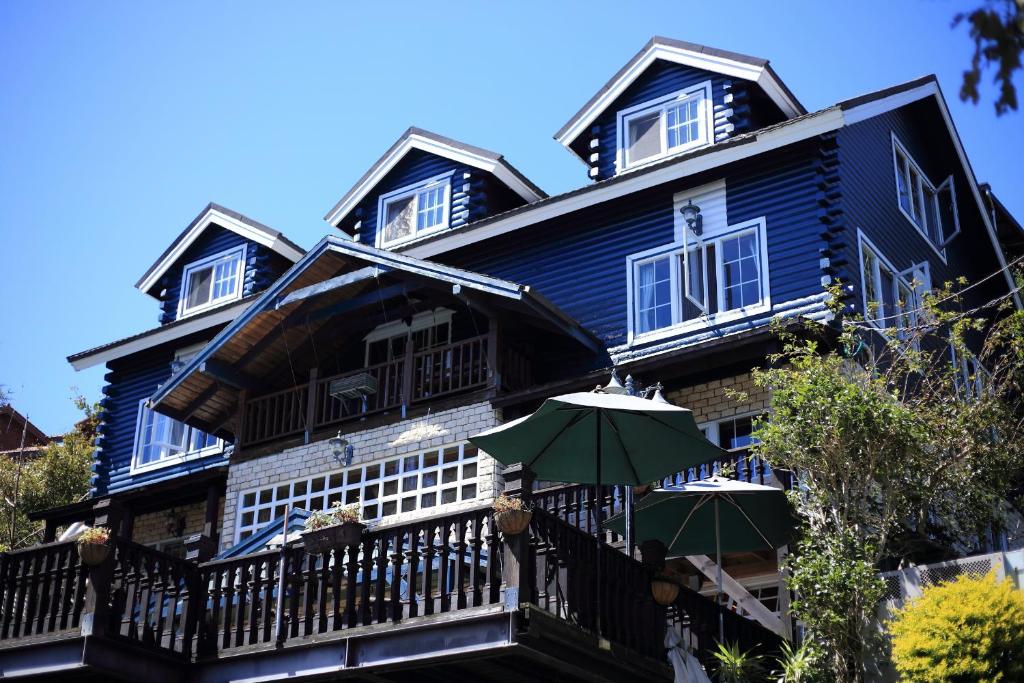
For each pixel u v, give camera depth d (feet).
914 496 41.65
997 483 43.68
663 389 55.21
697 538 44.70
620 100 64.03
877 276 56.08
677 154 61.05
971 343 67.00
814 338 50.78
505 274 63.26
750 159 57.26
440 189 68.39
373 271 58.29
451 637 35.19
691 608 40.70
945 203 68.08
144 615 40.27
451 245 64.34
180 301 76.13
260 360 63.77
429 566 36.73
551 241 62.34
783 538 42.75
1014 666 32.81
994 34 15.23
